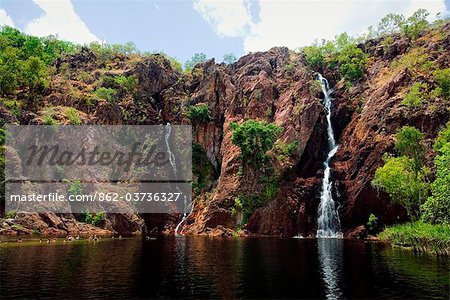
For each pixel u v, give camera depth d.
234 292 21.20
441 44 79.88
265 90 83.81
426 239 37.81
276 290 21.67
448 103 67.25
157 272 26.78
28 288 21.41
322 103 81.88
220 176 76.12
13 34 100.75
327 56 93.50
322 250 41.31
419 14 89.12
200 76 95.31
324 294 20.84
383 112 71.25
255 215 68.38
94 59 97.25
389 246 46.03
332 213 67.88
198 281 23.92
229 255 36.53
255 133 69.31
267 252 39.16
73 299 19.45
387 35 94.25
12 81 76.38
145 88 89.56
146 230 70.25
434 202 41.34
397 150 58.72
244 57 97.19
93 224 61.34
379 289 21.80
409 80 73.62
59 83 83.25
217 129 85.81
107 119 78.62
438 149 51.25
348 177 69.19
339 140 77.50
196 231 69.38
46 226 54.69
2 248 37.53
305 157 74.69
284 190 70.12
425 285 22.69
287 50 97.12
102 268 27.86
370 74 84.00
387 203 63.19
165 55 109.88
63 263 29.47
